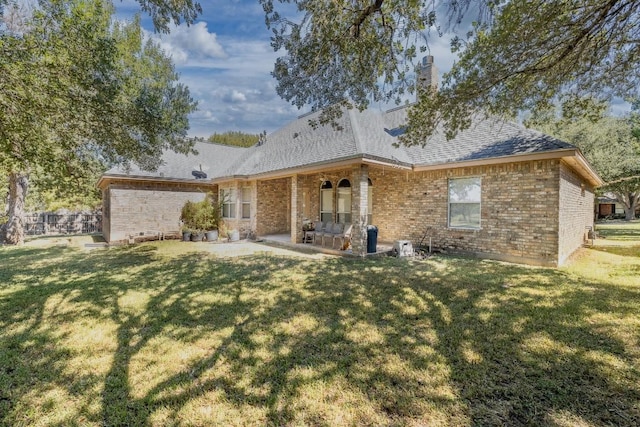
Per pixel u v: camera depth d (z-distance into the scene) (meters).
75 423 2.39
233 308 4.87
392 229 11.44
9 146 5.57
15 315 4.62
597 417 2.40
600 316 4.36
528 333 3.84
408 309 4.74
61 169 6.64
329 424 2.35
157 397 2.69
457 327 4.06
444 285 6.04
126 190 14.06
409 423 2.35
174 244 12.70
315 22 4.93
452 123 6.95
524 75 5.84
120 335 3.92
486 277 6.65
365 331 3.97
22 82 4.89
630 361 3.18
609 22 4.68
